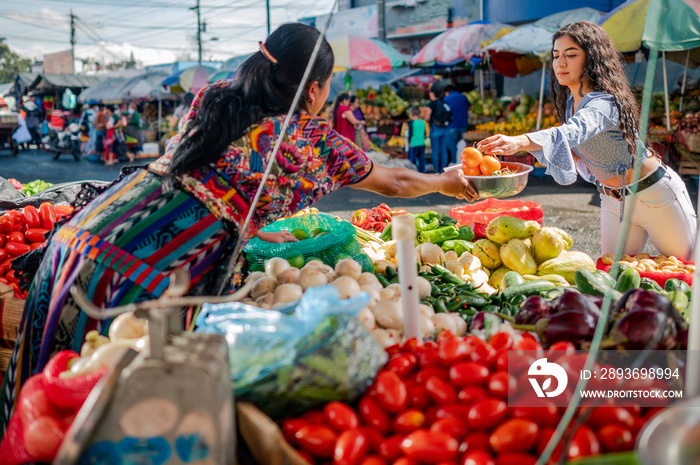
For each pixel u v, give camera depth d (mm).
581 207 8602
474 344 1596
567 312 1720
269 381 1380
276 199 2002
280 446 1286
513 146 2656
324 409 1439
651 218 3158
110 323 1870
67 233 1946
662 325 1575
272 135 1937
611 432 1313
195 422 1155
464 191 2518
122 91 22547
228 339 1451
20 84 27875
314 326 1391
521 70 12344
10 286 2826
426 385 1471
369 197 10508
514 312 2248
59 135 20375
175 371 1149
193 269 1915
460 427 1363
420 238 3615
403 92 16172
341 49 12758
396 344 1783
